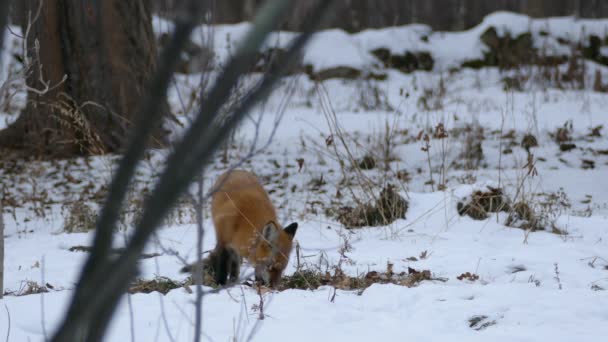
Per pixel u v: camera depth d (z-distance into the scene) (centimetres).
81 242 1218
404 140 2089
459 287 877
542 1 3750
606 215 1406
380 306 834
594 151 1919
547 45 3322
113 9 1830
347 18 3712
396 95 2916
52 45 1911
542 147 1978
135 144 112
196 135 110
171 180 109
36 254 1155
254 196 984
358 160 1839
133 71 1847
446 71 3316
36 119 1983
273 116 2517
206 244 1169
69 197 1598
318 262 1052
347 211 1327
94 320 110
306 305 825
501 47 3372
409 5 3728
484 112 2498
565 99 2680
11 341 707
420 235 1201
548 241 1164
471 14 3738
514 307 793
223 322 766
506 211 1334
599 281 927
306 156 1956
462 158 1859
